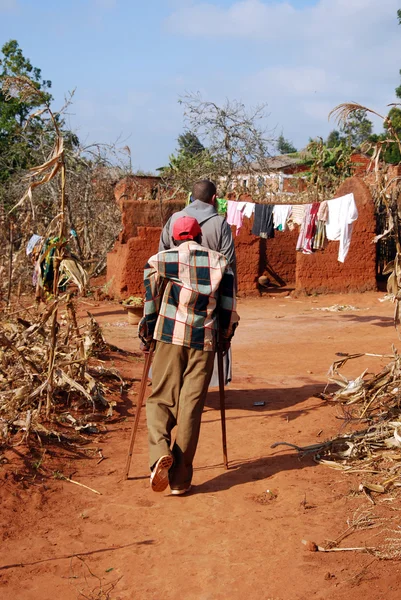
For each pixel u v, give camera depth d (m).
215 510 4.39
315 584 3.40
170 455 4.34
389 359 9.09
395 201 6.45
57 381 6.48
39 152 21.78
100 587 3.48
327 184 23.52
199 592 3.40
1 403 5.91
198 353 4.57
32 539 4.04
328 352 9.95
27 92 5.63
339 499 4.46
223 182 23.20
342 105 5.88
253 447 5.61
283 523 4.13
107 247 21.88
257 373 8.62
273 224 15.20
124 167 22.95
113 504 4.54
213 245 5.88
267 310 15.97
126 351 9.73
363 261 18.55
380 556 3.60
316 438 5.71
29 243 13.84
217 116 22.44
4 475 4.75
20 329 7.12
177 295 4.54
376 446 5.24
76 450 5.53
